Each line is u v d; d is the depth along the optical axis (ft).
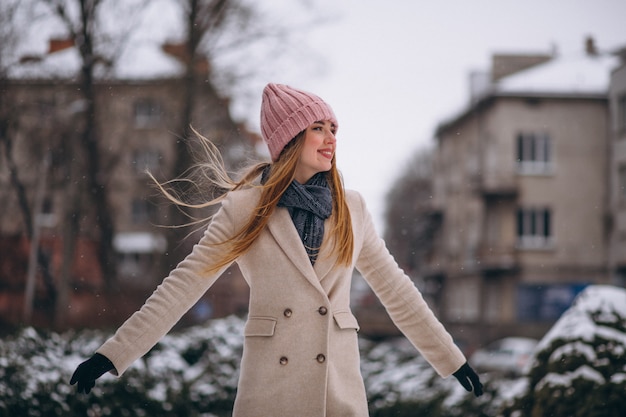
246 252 9.97
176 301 9.71
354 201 10.64
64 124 71.92
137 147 76.33
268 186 10.02
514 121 135.85
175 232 68.44
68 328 23.48
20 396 17.75
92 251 76.95
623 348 17.07
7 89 65.92
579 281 132.98
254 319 9.86
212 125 70.08
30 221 76.13
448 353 10.73
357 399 9.88
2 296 80.69
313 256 9.96
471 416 23.47
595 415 16.12
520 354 105.29
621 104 128.67
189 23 69.82
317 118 10.17
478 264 140.77
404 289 10.71
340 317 10.00
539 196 135.23
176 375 23.00
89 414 19.20
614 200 129.39
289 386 9.54
